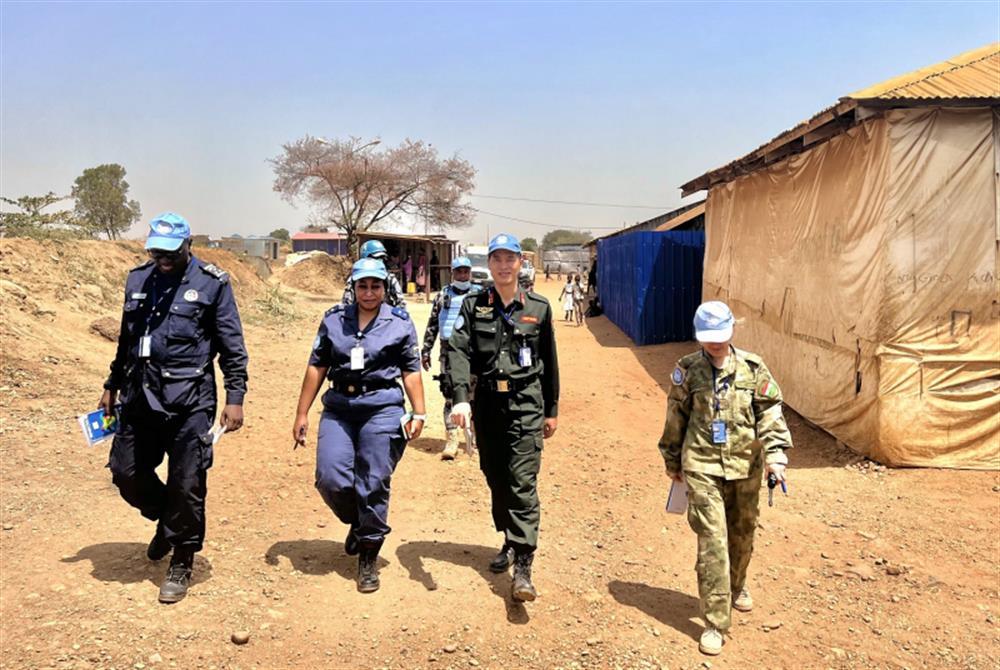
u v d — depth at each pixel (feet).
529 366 14.53
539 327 14.82
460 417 13.82
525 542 14.07
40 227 52.42
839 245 27.71
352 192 136.46
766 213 37.47
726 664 13.07
